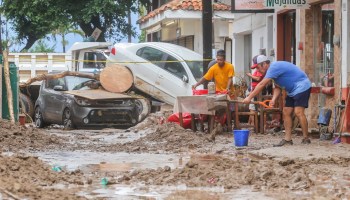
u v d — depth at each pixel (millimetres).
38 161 20188
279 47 37062
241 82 36938
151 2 70125
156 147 26516
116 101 38375
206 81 34438
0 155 20547
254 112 31391
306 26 32625
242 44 46688
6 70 33406
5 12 71438
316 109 31188
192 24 56656
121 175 18500
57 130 37531
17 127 28766
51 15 68188
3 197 14570
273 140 28344
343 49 27891
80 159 22578
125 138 31578
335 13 28562
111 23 69750
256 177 17297
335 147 25375
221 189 16172
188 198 15070
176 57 42094
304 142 26734
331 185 16672
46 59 51594
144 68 42500
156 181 17281
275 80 26328
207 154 23859
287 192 15742
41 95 40875
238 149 25281
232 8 35469
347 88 26938
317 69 32469
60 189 16125
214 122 31062
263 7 35625
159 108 42250
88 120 37750
